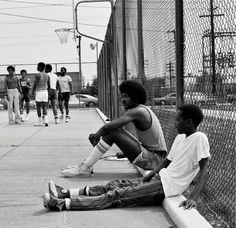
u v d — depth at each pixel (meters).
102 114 17.66
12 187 5.23
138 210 4.19
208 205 4.24
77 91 36.22
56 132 11.37
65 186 5.25
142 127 5.34
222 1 3.78
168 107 5.60
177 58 4.89
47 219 3.98
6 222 3.92
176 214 3.71
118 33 11.04
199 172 3.94
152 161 5.39
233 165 3.88
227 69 3.73
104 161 6.88
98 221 3.91
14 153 7.80
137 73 7.75
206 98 4.23
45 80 13.52
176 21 4.88
